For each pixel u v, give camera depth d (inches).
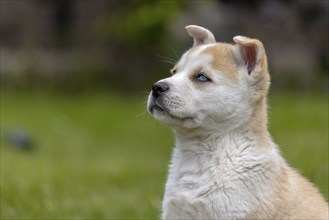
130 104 952.9
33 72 1054.4
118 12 1029.8
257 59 271.1
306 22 1041.5
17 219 356.2
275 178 263.6
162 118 273.9
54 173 496.1
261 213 256.8
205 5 1011.3
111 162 595.8
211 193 261.7
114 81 1051.3
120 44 1049.5
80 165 560.7
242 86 271.7
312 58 1027.9
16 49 1096.2
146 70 1035.3
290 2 1039.6
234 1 1032.2
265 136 271.1
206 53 279.7
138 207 397.4
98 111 896.9
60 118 836.0
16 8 1088.8
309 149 534.0
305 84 993.5
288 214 260.5
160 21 978.7
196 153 274.2
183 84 274.1
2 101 960.3
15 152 645.9
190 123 272.5
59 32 1104.2
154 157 631.2
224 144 269.7
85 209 386.9
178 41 992.2
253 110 272.2
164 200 275.6
